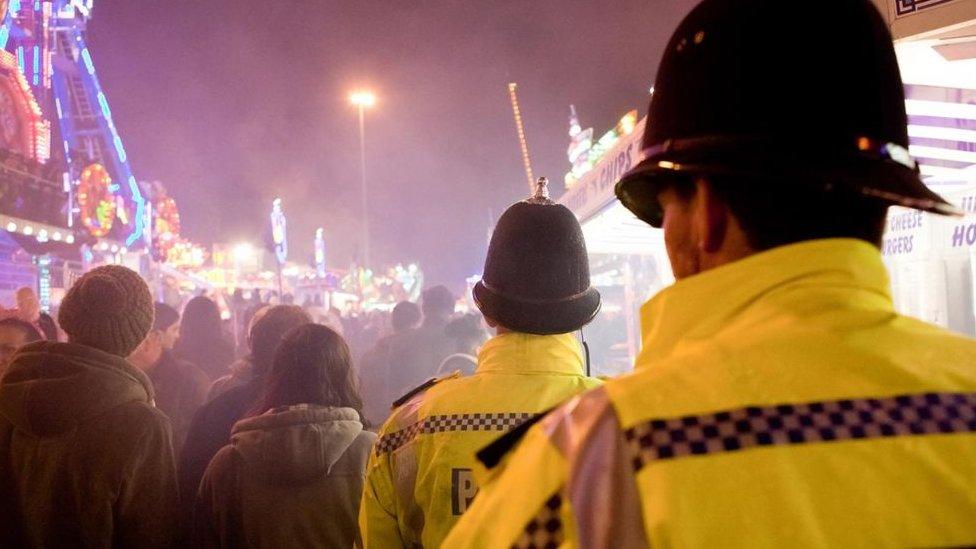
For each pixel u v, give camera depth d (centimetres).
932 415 59
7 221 1118
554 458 66
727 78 72
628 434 61
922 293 428
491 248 186
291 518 246
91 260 1675
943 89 256
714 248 74
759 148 70
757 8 73
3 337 450
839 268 67
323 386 262
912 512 55
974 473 57
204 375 454
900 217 452
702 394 61
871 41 74
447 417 169
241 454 250
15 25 1543
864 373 61
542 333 177
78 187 1443
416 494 169
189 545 267
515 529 66
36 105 1305
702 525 55
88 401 235
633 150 359
